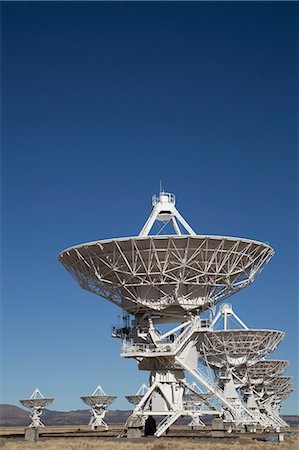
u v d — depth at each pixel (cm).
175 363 6016
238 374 9631
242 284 6156
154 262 5681
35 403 11331
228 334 9056
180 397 6034
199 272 5762
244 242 5719
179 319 6172
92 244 5700
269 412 11319
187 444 5344
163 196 6400
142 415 5991
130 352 5975
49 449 5109
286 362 10681
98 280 6003
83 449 5056
